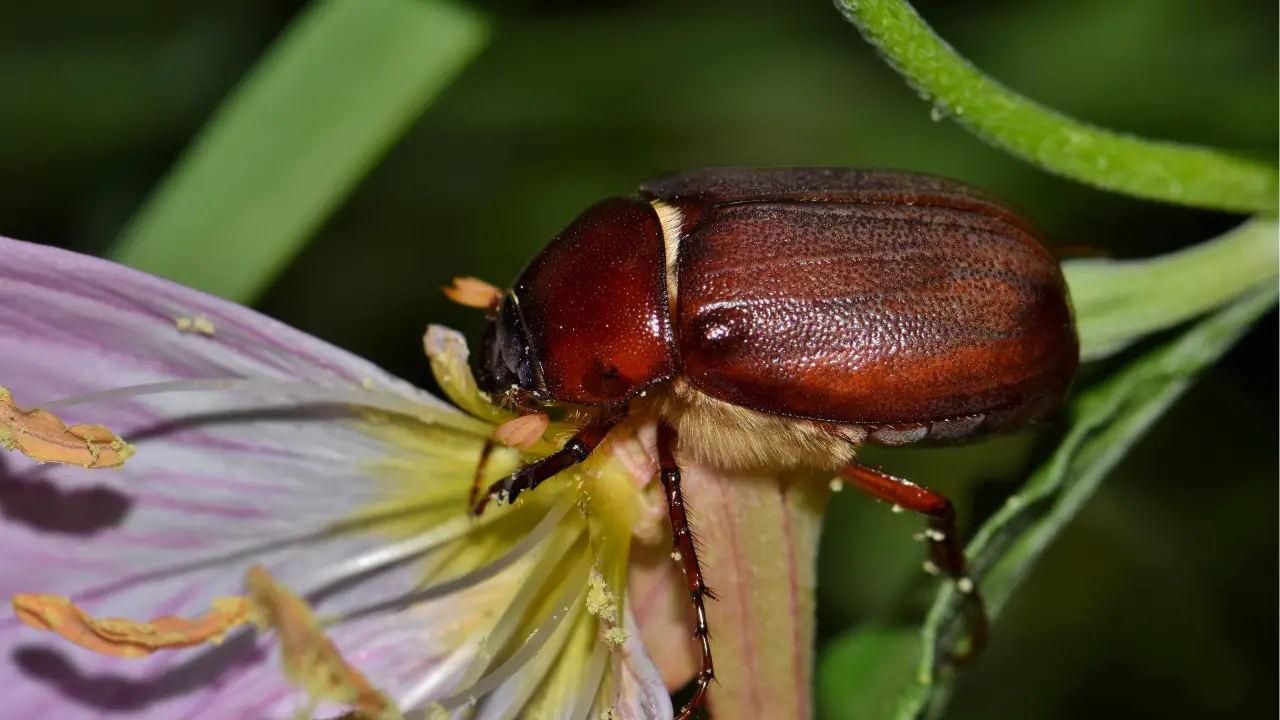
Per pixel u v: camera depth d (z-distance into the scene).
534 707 0.13
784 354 0.12
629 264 0.13
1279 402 0.15
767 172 0.13
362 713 0.12
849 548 0.15
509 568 0.13
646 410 0.13
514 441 0.12
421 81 0.14
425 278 0.16
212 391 0.12
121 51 0.16
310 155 0.13
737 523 0.13
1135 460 0.15
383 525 0.13
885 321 0.12
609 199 0.13
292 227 0.13
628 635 0.12
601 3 0.16
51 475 0.12
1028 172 0.15
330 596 0.12
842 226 0.12
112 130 0.16
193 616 0.12
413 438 0.13
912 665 0.13
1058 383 0.12
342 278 0.16
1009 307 0.12
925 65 0.12
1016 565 0.13
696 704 0.13
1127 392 0.13
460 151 0.16
